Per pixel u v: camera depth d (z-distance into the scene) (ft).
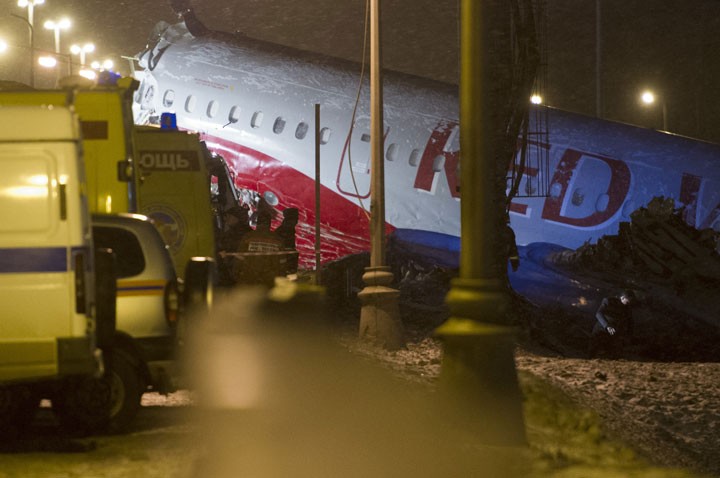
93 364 106.11
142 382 124.57
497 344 114.42
